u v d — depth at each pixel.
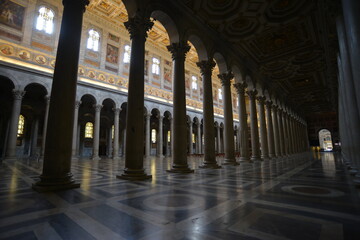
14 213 3.05
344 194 4.28
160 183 5.79
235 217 2.86
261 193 4.43
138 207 3.38
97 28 22.50
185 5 10.18
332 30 10.27
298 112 36.41
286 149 23.81
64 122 5.11
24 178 6.79
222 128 36.78
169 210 3.21
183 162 8.66
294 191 4.62
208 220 2.75
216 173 8.24
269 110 20.69
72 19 5.62
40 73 17.86
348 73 6.73
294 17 11.62
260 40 14.11
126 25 7.78
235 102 41.06
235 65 14.80
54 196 4.14
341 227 2.45
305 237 2.16
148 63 26.81
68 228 2.48
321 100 31.44
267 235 2.23
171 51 9.83
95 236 2.25
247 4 10.59
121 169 10.14
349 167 9.16
